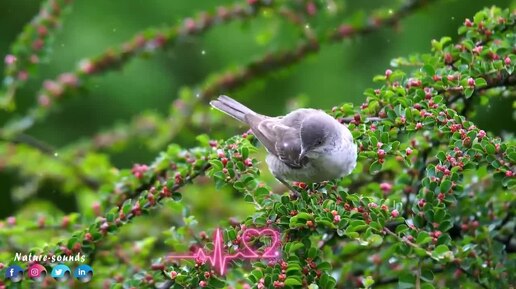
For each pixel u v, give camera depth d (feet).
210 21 45.06
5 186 63.72
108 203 35.12
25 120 46.91
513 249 33.63
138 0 67.36
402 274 28.89
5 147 47.65
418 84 30.76
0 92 44.80
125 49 45.65
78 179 46.68
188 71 69.62
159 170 33.76
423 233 26.40
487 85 30.89
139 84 66.59
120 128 51.34
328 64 67.00
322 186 32.65
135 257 35.45
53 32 42.60
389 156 30.86
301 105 48.49
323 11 46.98
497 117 62.23
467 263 29.37
